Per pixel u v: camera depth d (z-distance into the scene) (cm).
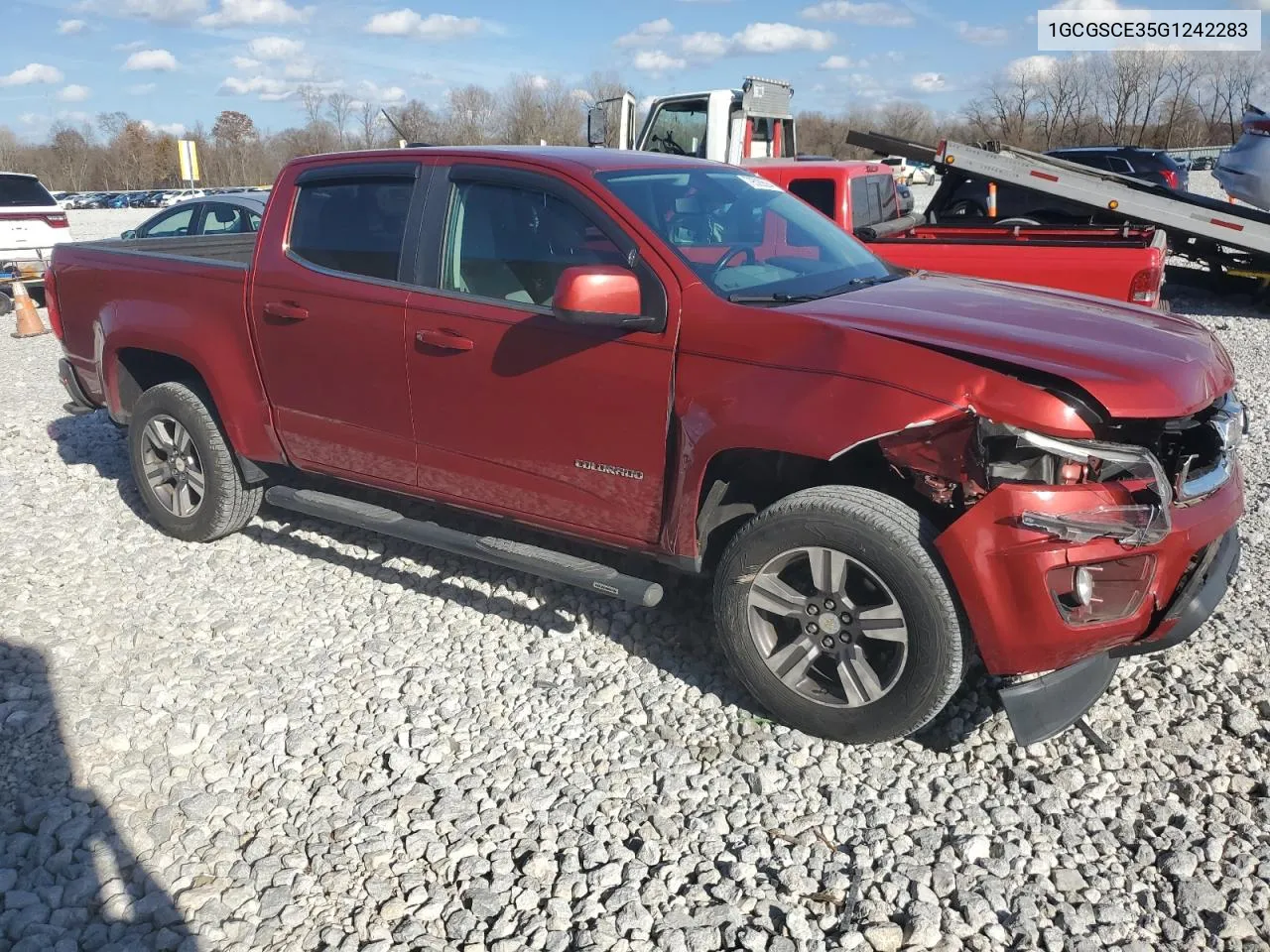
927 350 318
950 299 378
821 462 362
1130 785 329
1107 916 276
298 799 331
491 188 410
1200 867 293
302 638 436
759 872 297
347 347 439
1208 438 343
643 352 363
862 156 5056
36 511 590
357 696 390
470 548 417
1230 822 311
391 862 303
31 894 289
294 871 299
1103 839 305
